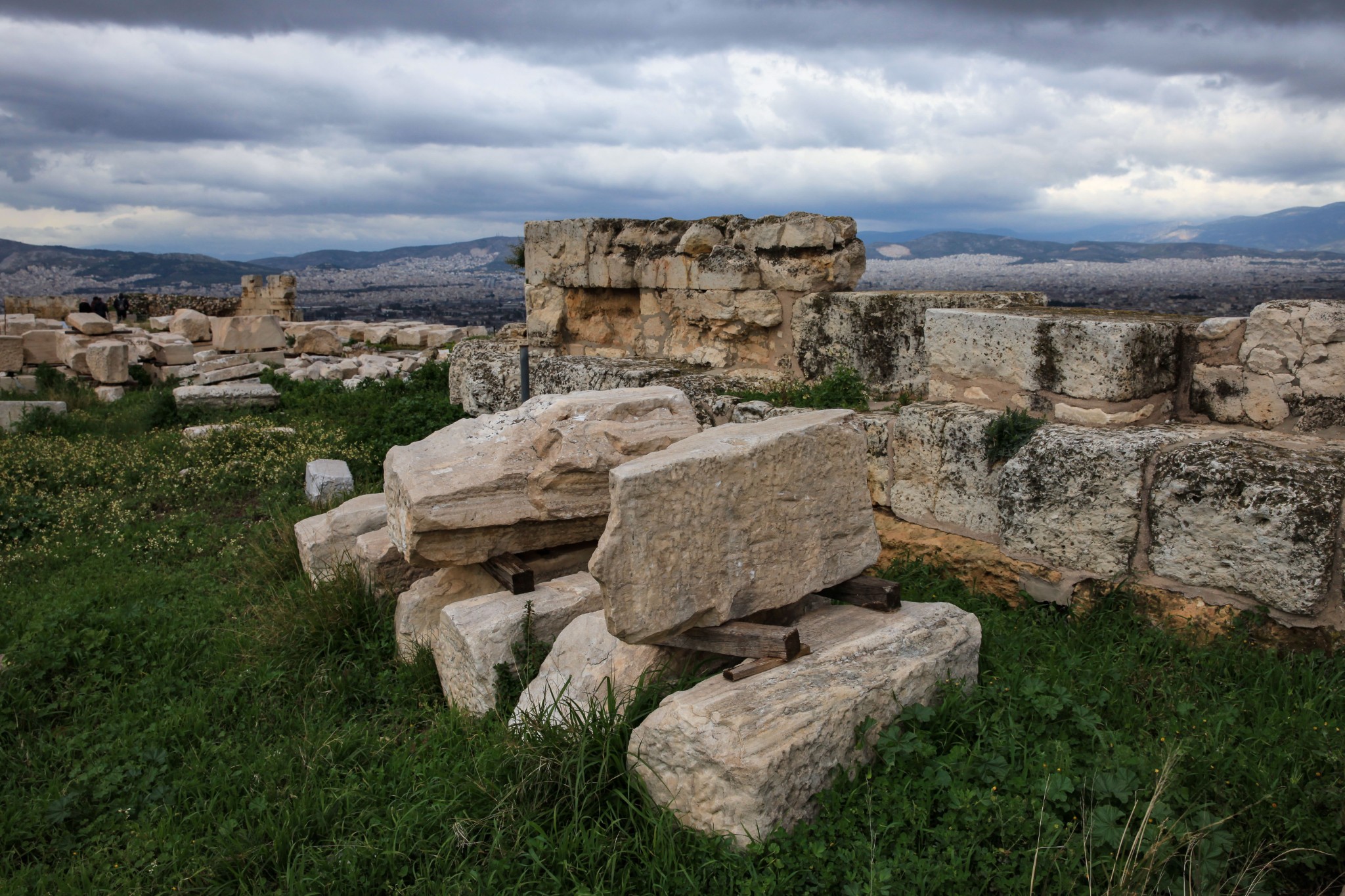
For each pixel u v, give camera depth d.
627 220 8.09
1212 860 2.42
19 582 5.75
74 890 2.83
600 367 7.13
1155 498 3.84
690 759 2.76
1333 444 3.86
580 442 4.31
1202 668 3.55
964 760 2.88
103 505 7.47
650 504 3.05
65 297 26.56
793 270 6.59
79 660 4.41
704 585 3.21
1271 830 2.56
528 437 4.38
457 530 4.18
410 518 4.05
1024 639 3.91
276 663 4.37
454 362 9.48
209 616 5.06
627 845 2.74
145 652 4.57
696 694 2.99
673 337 7.79
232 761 3.57
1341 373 3.94
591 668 3.47
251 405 12.01
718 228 7.24
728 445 3.31
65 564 6.15
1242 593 3.61
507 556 4.40
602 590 3.04
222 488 7.95
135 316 28.78
